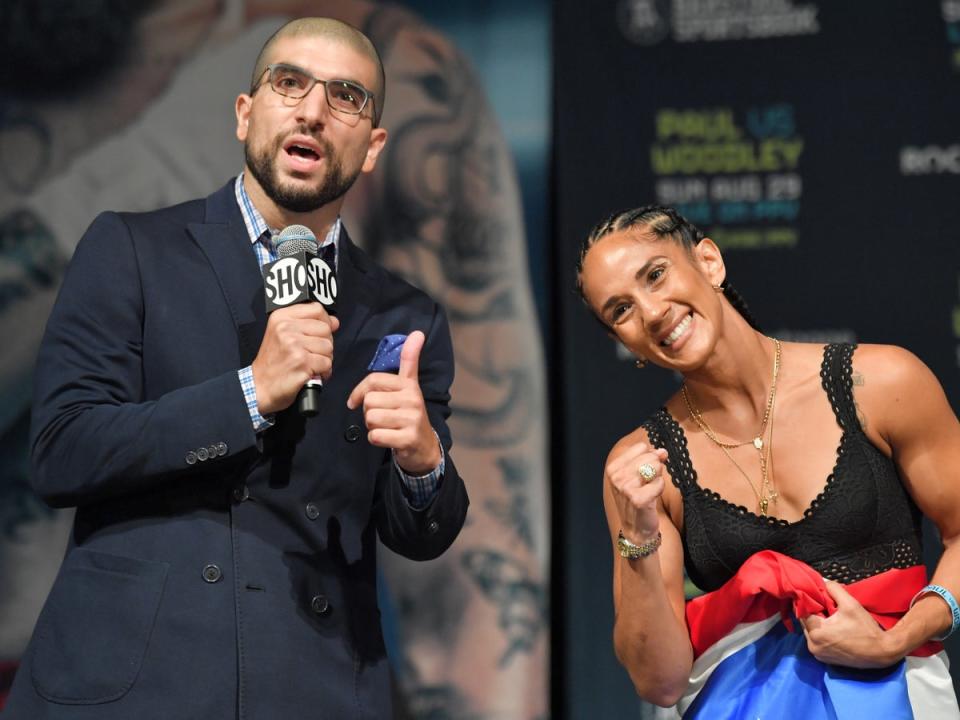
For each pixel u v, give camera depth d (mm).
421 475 8516
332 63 8977
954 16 16484
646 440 9227
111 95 16875
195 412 7809
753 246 16203
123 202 16672
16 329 16406
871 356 8891
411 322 9258
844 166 16266
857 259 16047
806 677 8414
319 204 8844
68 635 7762
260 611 7863
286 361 7770
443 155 16688
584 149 16547
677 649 8578
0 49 16922
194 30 17031
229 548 7992
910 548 8633
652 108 16625
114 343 8258
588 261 9008
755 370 8930
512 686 15438
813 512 8570
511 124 16781
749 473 8844
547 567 15727
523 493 15891
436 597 15625
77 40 16969
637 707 15117
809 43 16578
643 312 8719
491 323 16312
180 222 8875
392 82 16797
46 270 16531
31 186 16688
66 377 8148
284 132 8711
